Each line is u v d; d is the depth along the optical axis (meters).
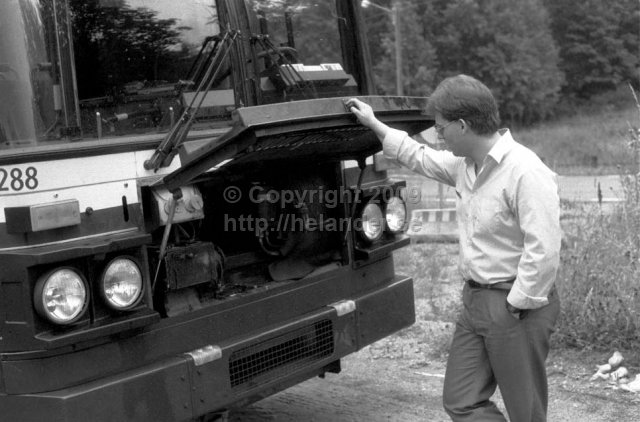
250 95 4.38
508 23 45.41
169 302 3.81
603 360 5.50
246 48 4.37
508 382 3.42
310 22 4.98
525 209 3.23
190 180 3.59
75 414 3.31
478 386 3.54
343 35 5.21
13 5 3.49
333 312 4.48
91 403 3.37
